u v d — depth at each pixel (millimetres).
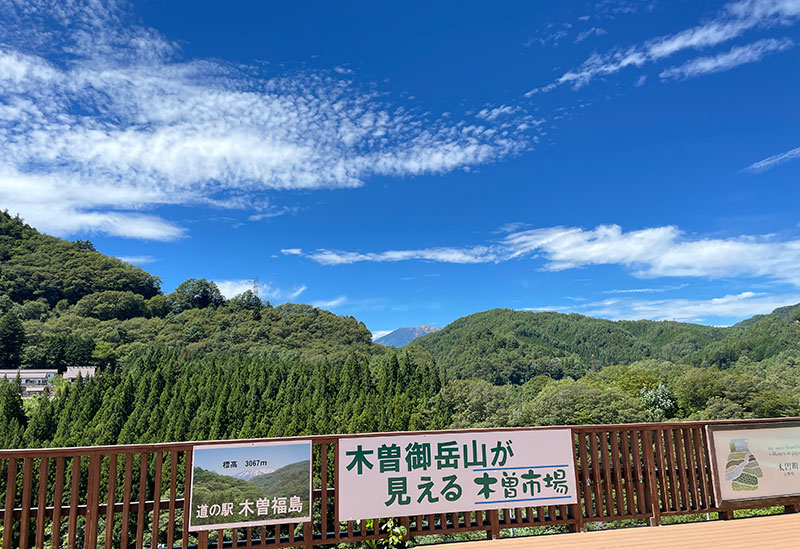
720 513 4273
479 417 54750
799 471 4301
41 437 49562
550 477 3885
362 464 3607
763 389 50375
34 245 127062
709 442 4191
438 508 3664
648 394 53562
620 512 3980
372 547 3613
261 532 3426
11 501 3047
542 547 3523
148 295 127438
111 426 50531
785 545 3498
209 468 3369
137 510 3260
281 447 3506
